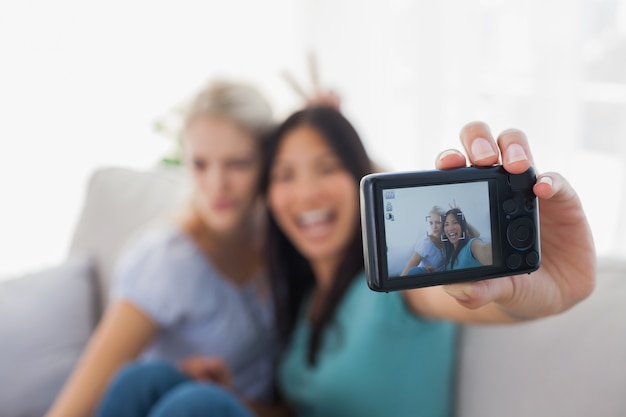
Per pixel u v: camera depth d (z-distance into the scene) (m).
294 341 1.25
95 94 2.24
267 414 1.29
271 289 1.30
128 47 2.24
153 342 1.33
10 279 1.46
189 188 1.50
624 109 1.36
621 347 0.98
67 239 2.29
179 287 1.27
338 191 1.16
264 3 2.27
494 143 0.65
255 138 1.27
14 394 1.37
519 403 1.05
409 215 0.62
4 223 2.23
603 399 0.98
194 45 2.29
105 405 1.09
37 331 1.42
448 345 1.12
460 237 0.63
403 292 1.05
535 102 1.52
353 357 1.11
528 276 0.68
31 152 2.22
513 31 1.56
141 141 2.30
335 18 2.11
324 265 1.22
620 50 1.37
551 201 0.67
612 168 1.40
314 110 1.19
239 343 1.29
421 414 1.11
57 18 2.16
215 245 1.32
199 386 1.05
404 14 1.89
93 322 1.51
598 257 1.07
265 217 1.28
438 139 1.79
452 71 1.73
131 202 1.55
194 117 1.28
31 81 2.17
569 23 1.44
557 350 1.03
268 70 2.30
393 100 1.97
